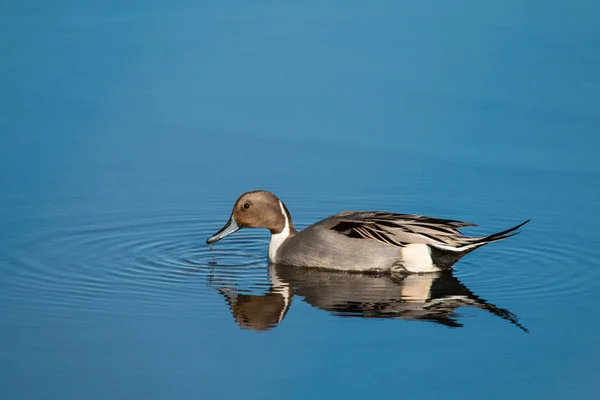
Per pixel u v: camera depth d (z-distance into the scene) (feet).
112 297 47.55
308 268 52.75
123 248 54.70
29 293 47.83
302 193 63.05
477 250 54.90
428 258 51.34
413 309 46.34
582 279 50.29
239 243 57.06
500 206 60.54
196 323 44.65
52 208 59.62
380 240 51.60
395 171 65.77
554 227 57.47
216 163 67.00
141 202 61.05
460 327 44.19
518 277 50.80
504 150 68.13
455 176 64.85
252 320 44.88
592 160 66.23
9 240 54.90
